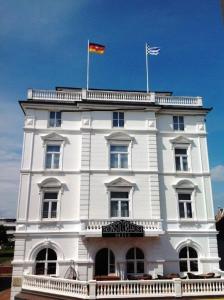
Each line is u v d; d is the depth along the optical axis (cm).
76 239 2570
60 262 2492
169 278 2323
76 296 1958
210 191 2864
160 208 2747
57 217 2619
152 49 3344
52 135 2828
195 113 3070
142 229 2525
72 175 2750
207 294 2005
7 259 5941
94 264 2508
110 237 2519
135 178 2784
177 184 2833
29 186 2667
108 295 1925
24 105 2861
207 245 2702
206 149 2988
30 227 2572
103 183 2727
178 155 2958
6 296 2538
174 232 2691
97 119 2909
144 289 1984
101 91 2994
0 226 8838
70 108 2928
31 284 2303
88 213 2627
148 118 2980
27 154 2750
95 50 3247
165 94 3397
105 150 2830
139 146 2889
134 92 3053
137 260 2586
